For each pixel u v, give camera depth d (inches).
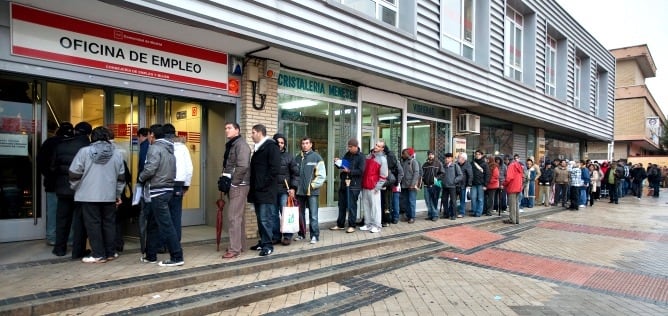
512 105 528.1
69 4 204.5
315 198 291.6
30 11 207.6
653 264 275.3
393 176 366.0
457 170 424.5
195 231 301.6
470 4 470.9
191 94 269.9
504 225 420.8
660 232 400.8
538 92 591.5
